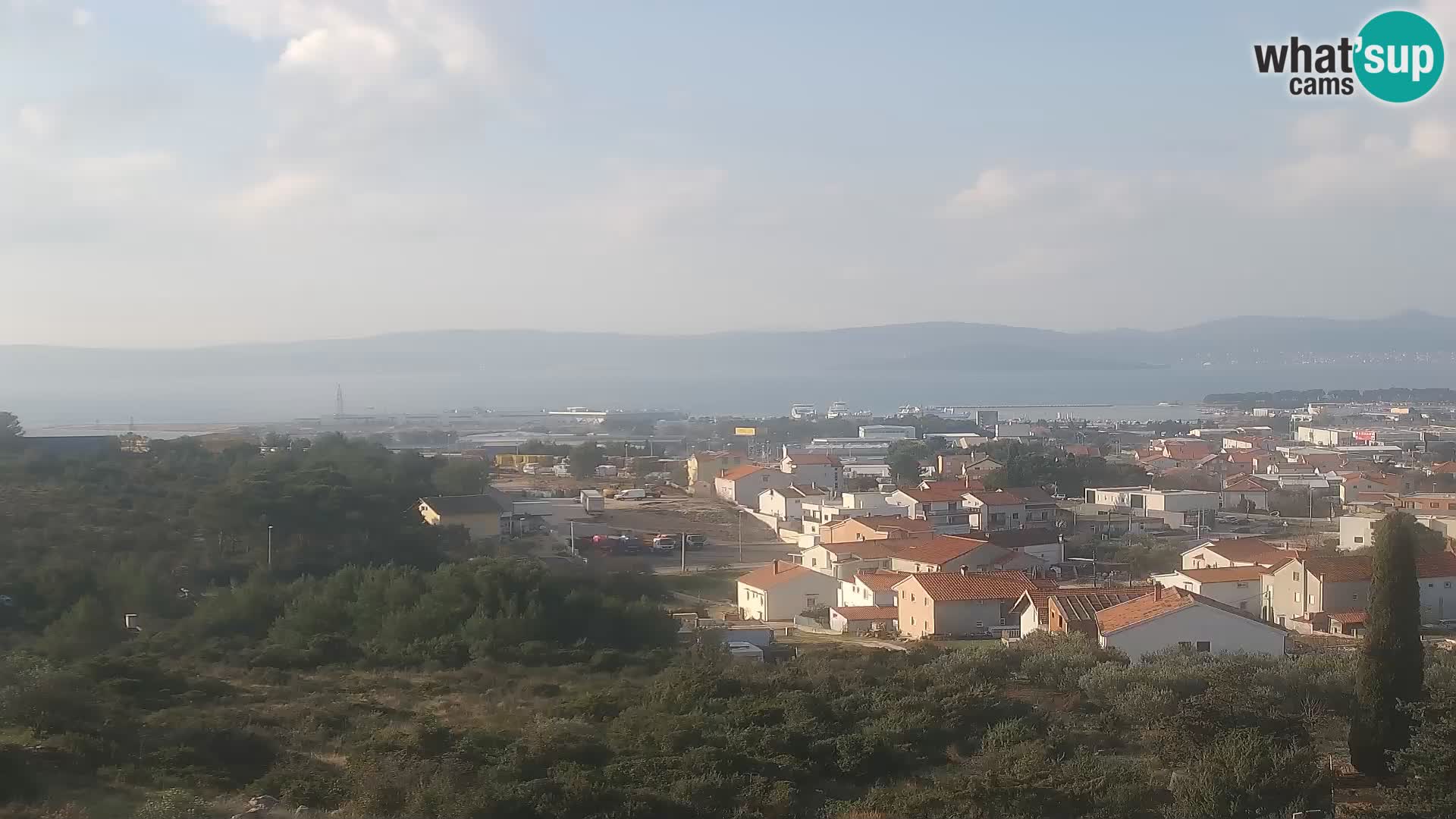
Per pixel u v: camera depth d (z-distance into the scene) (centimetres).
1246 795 2545
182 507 8462
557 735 3347
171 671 4419
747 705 3694
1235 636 4919
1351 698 3466
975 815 2602
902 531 9175
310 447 13588
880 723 3378
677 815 2692
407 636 5594
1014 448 15412
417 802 2711
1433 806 2530
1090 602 5656
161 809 2536
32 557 6688
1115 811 2570
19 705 3275
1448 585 6600
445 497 10400
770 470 13812
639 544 10412
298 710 3903
